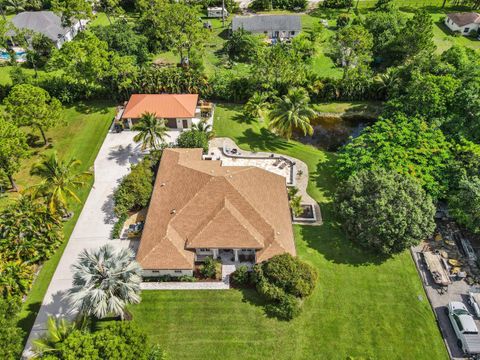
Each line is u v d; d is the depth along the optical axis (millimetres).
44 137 60438
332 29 100938
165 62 84688
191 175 46781
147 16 89125
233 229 41312
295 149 60938
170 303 38938
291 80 69500
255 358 34875
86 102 71938
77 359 26906
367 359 34844
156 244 40594
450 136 53656
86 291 30750
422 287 40875
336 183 54156
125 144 60875
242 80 70125
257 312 38156
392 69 73000
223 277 41219
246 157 58062
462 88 57594
